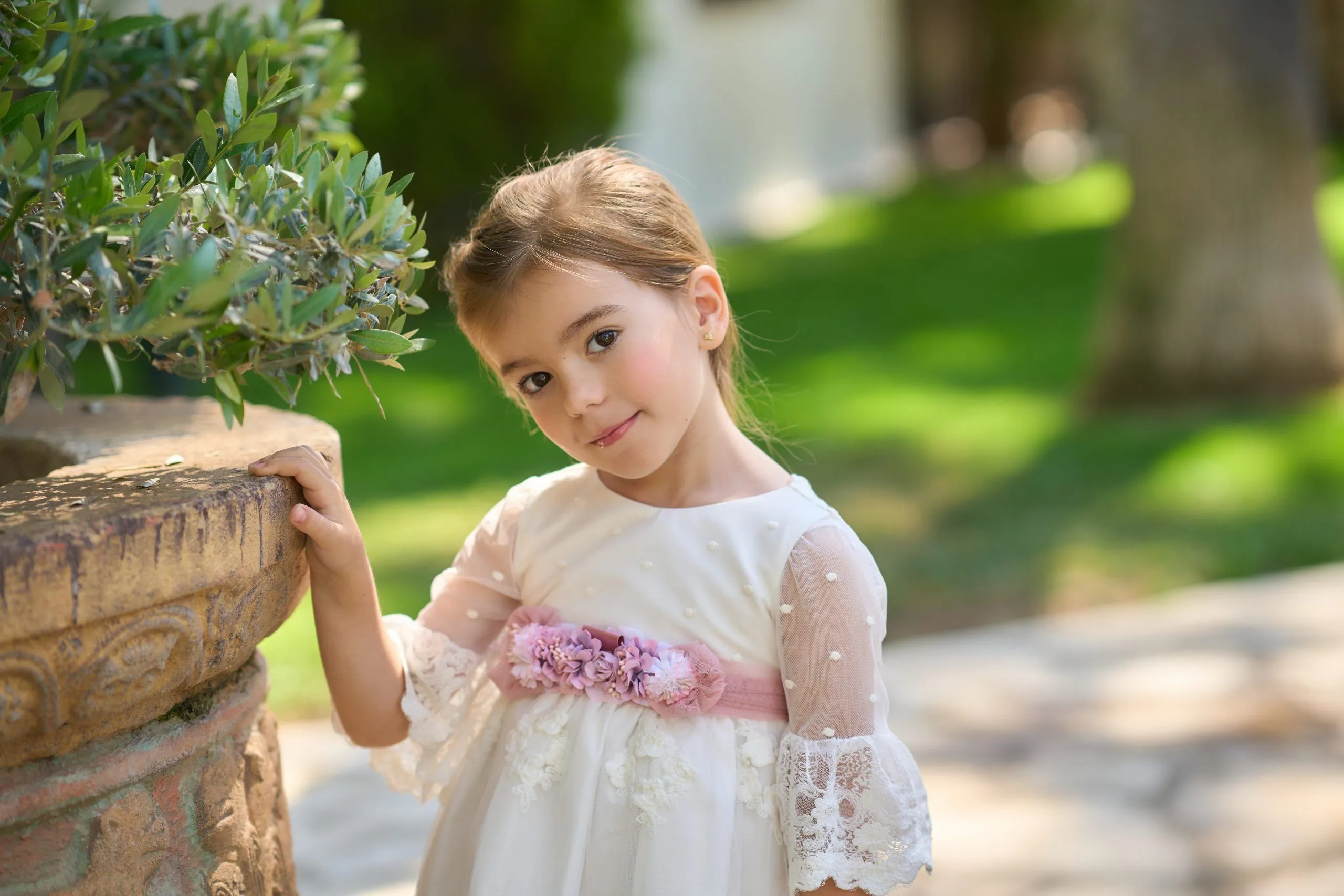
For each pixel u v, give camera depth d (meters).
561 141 8.47
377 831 2.94
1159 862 2.71
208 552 1.17
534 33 8.09
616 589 1.50
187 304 1.05
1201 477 5.03
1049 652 3.85
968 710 3.50
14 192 1.10
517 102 8.27
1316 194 6.02
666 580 1.47
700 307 1.50
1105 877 2.66
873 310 8.49
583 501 1.57
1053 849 2.78
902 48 16.50
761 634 1.45
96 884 1.19
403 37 7.99
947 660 3.83
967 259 9.80
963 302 8.57
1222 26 5.88
